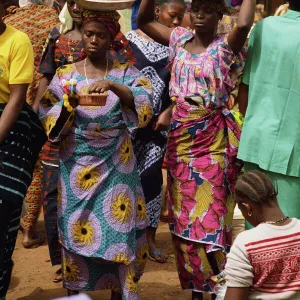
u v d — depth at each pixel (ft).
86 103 15.15
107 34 15.85
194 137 16.96
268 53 16.25
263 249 12.12
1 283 16.01
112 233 15.72
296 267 12.10
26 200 21.33
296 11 16.15
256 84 16.49
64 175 15.99
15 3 25.96
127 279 15.94
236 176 17.29
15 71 15.19
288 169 16.17
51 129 15.64
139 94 15.81
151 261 20.76
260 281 12.17
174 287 19.02
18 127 15.57
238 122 18.70
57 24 21.16
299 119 15.99
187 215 16.99
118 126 15.84
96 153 15.76
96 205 15.81
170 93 17.34
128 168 16.07
